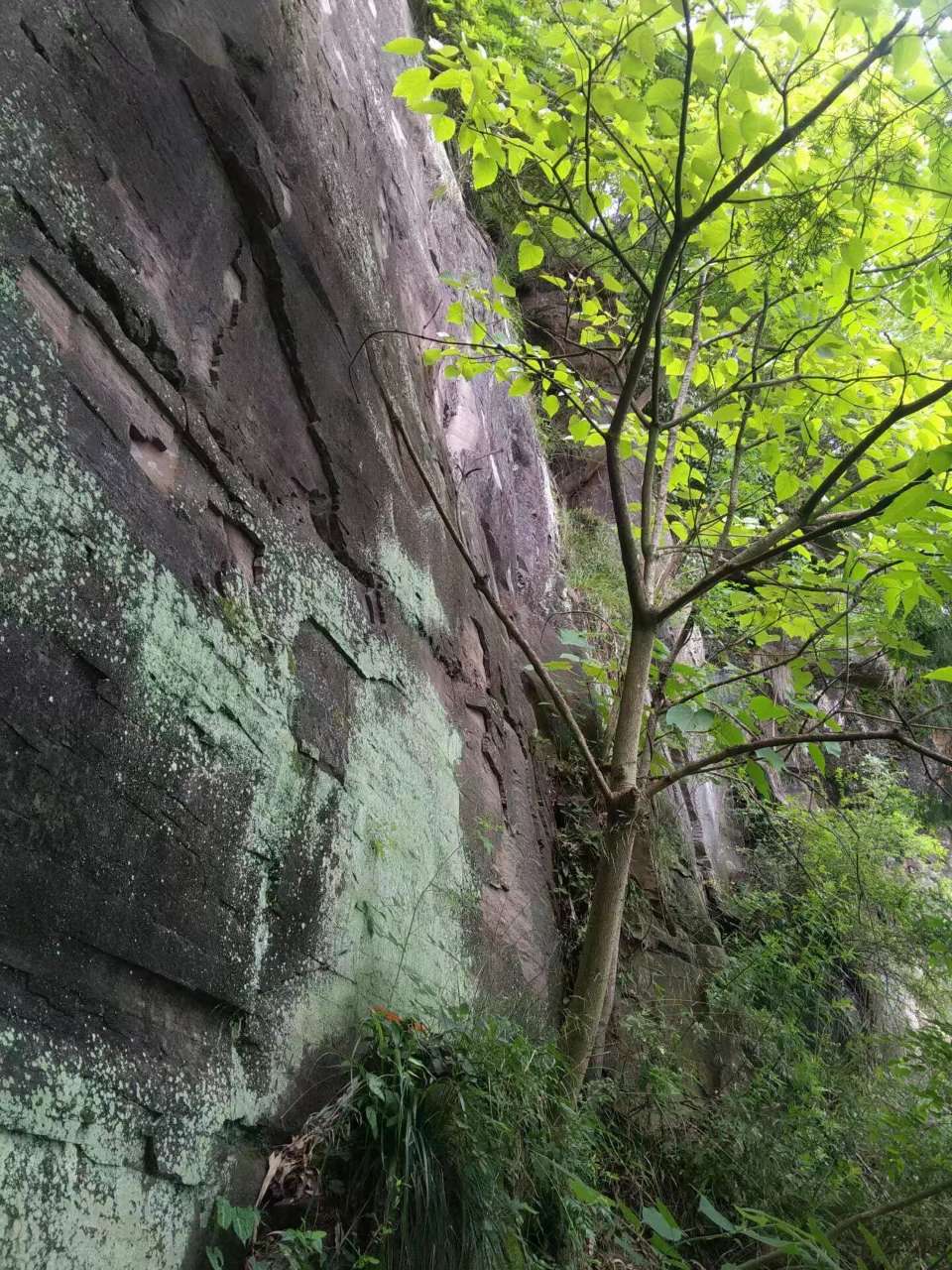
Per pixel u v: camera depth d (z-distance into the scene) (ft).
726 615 18.66
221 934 7.16
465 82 10.60
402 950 10.36
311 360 10.34
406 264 15.26
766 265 12.58
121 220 7.11
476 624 15.71
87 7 7.02
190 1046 6.73
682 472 16.03
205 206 8.48
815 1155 13.55
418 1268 7.55
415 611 12.58
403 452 13.20
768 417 14.12
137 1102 6.02
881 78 10.00
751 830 24.90
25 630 5.48
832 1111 14.93
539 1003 13.88
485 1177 8.17
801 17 9.60
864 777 26.86
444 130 10.80
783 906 20.92
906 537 10.03
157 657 6.75
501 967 13.25
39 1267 5.07
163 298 7.60
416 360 15.15
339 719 9.78
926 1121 13.64
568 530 24.56
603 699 19.20
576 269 22.36
